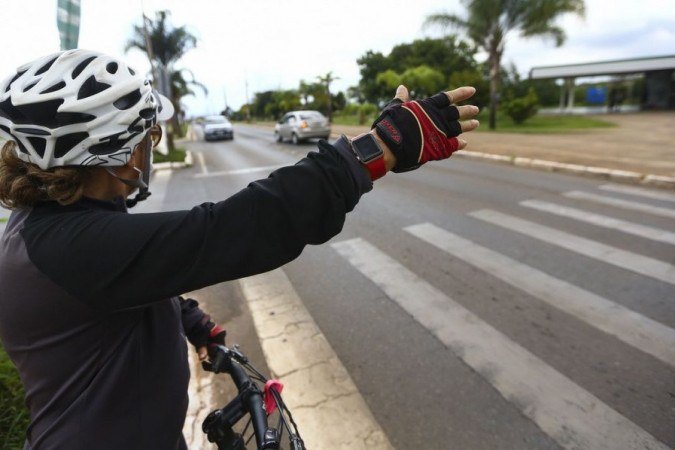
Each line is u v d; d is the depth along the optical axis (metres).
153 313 0.94
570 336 2.98
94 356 0.83
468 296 3.61
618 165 8.54
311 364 2.80
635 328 3.04
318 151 0.83
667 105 28.91
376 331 3.16
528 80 30.95
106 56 0.84
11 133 0.74
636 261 4.13
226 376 2.73
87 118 0.75
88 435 0.84
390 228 5.50
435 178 8.55
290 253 0.77
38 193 0.77
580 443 2.12
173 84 26.06
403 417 2.34
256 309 3.57
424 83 25.31
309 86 40.03
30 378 0.86
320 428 2.28
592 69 28.72
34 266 0.74
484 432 2.21
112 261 0.71
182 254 0.72
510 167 9.67
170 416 0.95
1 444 2.04
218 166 12.87
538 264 4.18
